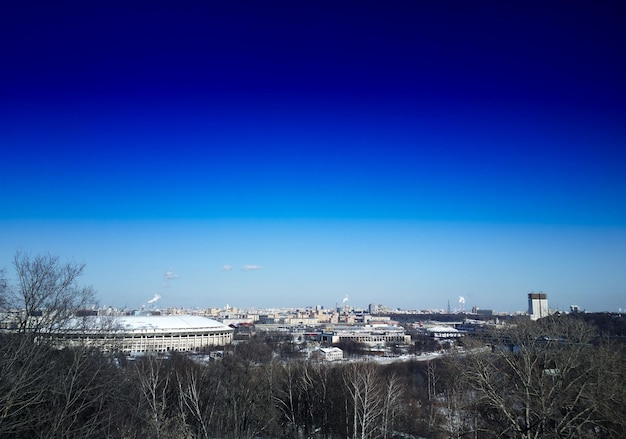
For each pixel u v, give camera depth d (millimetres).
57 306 86375
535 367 93812
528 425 86250
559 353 90938
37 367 72438
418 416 157000
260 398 153250
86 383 83188
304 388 163500
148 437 97250
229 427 138875
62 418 70750
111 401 94312
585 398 85000
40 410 71188
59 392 71812
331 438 153750
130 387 114688
